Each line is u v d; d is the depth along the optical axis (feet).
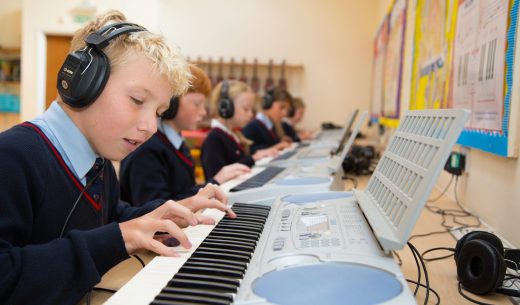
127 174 4.68
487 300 2.22
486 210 3.91
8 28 15.78
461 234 3.48
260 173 4.80
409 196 1.86
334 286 1.56
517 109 3.16
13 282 1.91
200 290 1.62
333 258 1.77
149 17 14.65
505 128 3.25
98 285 2.45
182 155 5.07
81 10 14.55
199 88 5.07
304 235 2.09
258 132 10.45
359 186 6.15
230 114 7.37
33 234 2.37
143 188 4.55
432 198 5.15
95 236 2.11
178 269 1.90
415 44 7.17
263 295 1.52
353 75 16.46
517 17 3.12
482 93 3.76
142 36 2.36
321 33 16.48
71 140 2.51
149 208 3.39
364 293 1.50
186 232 2.51
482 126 3.76
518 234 3.18
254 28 16.63
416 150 2.08
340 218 2.29
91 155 2.60
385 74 11.30
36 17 14.62
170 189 4.88
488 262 2.19
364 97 16.44
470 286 2.30
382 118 11.74
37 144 2.36
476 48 3.96
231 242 2.16
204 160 7.13
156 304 1.51
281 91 11.22
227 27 16.66
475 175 4.23
